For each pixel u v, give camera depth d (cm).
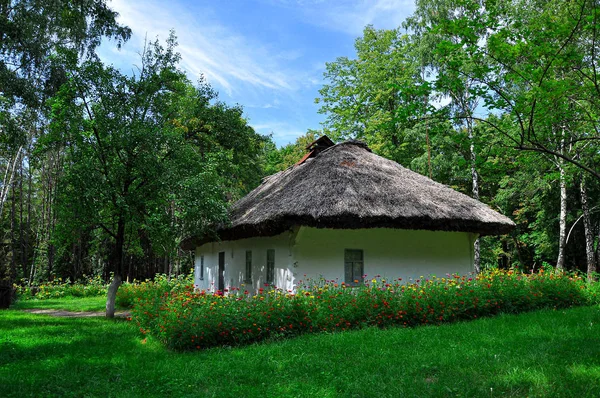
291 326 823
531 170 1936
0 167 2631
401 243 1234
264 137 2366
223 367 617
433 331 802
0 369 645
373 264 1188
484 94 746
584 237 2467
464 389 491
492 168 831
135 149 1238
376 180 1190
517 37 742
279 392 503
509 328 804
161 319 842
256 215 1202
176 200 1199
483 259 2720
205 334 769
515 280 1084
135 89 1300
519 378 516
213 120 1784
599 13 670
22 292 2309
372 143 2555
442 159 2255
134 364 664
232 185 2702
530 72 712
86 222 1242
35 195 3356
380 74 2580
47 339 900
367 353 663
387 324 881
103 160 1224
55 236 1290
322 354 665
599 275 1348
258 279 1336
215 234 1380
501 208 2725
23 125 1427
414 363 596
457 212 1168
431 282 1031
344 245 1162
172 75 1348
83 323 1182
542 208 2464
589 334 737
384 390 497
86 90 1223
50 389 546
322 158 1349
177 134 1291
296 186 1200
